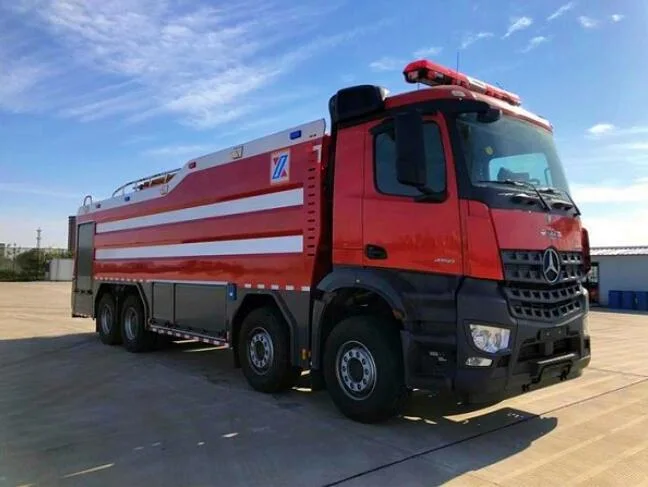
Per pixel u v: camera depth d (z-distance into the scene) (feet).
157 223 31.37
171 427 18.17
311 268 20.16
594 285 91.76
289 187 21.56
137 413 19.94
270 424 18.40
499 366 15.20
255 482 13.53
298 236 20.93
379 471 14.20
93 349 35.78
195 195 27.76
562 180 19.74
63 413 19.99
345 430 17.66
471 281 15.64
